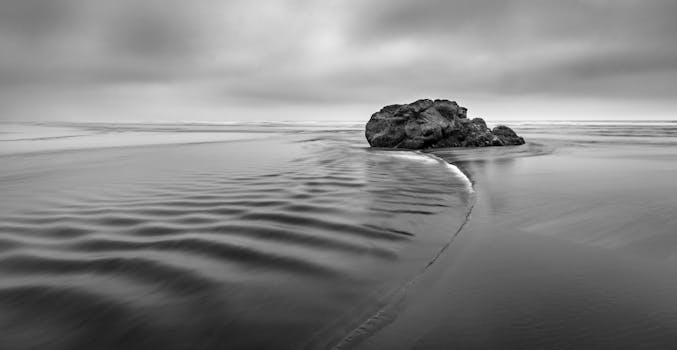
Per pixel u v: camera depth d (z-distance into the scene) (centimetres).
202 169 1215
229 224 553
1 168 1262
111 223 561
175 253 431
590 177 988
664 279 346
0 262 404
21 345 256
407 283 351
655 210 614
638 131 4481
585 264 388
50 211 639
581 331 260
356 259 416
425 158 1612
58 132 4459
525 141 2636
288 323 281
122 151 1956
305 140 3042
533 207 653
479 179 970
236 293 330
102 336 266
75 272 377
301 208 657
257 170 1187
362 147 2316
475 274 368
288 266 393
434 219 591
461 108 2530
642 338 250
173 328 275
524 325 270
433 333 264
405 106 2377
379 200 730
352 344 254
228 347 252
